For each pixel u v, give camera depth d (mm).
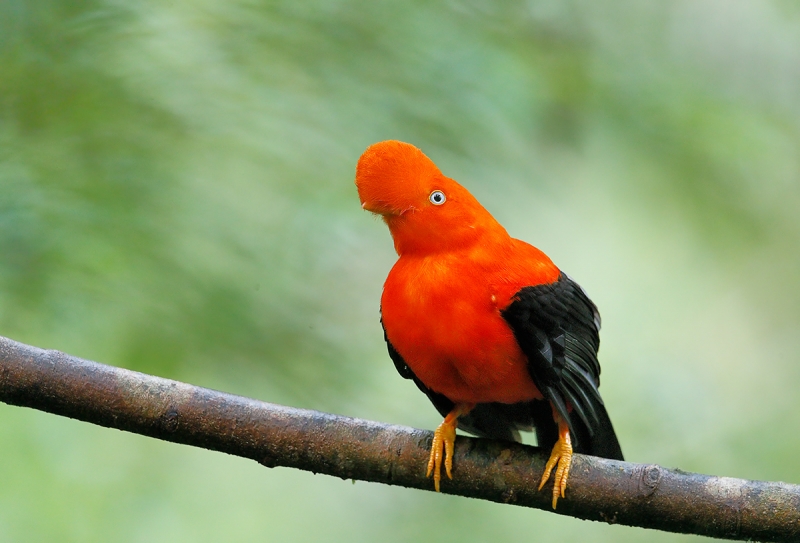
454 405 8344
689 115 13773
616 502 7223
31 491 12109
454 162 11211
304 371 10188
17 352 7273
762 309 15438
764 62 15734
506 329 7469
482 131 11555
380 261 11500
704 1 15836
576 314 8000
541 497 7387
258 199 10680
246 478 13672
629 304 15180
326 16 11359
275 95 10883
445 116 11266
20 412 12406
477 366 7523
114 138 10000
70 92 9953
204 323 9789
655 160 13719
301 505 13766
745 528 6992
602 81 13609
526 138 12406
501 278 7512
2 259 9273
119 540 12367
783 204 14773
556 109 13102
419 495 13836
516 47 12562
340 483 14000
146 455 13070
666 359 14836
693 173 13805
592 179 13930
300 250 10703
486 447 7547
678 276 15320
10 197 9391
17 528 11875
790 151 14906
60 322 9281
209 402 7383
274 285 10398
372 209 7633
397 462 7469
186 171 10328
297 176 10766
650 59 14445
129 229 9727
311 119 10875
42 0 10164
